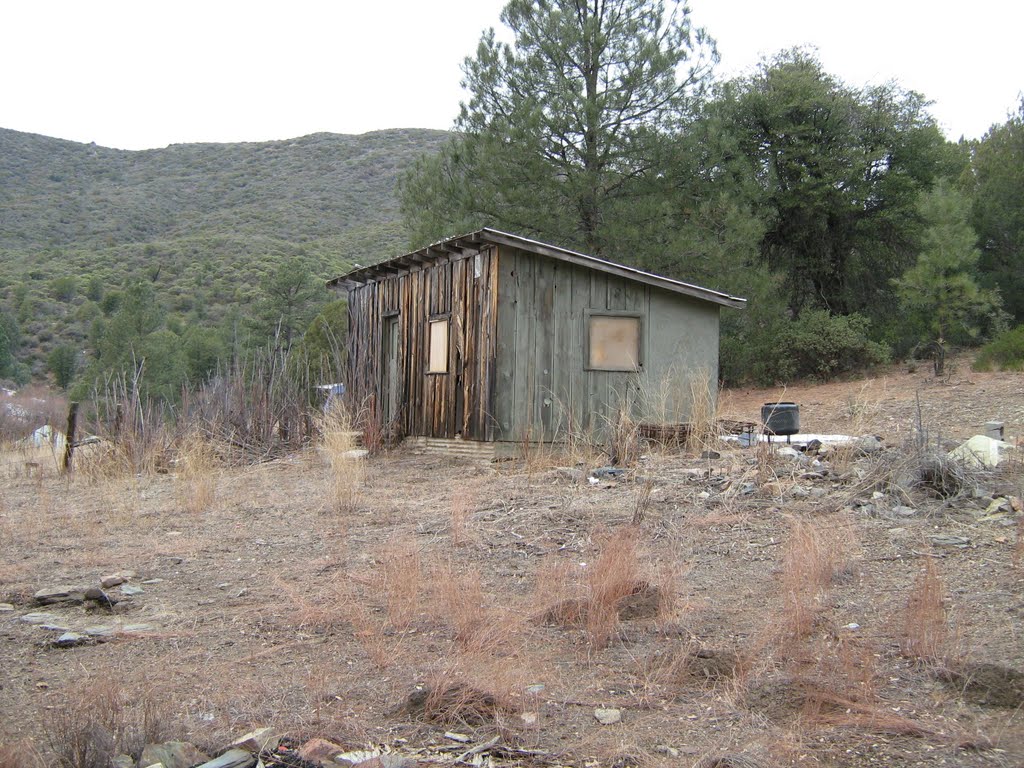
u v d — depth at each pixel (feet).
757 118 85.25
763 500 24.13
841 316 76.43
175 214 318.24
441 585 17.03
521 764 10.52
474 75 69.05
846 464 26.86
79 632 16.17
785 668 13.12
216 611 17.51
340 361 52.08
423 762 10.57
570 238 66.90
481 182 67.67
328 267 204.85
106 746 10.36
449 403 41.34
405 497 29.66
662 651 14.08
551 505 25.53
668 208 65.46
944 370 63.98
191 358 92.12
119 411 46.47
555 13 67.00
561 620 15.74
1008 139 84.38
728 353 75.46
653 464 30.86
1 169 357.41
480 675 12.96
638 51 66.49
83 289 177.06
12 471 45.27
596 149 67.05
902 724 11.02
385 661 14.07
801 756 10.38
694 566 18.97
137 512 29.01
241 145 398.42
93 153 393.50
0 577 20.77
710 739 11.01
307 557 21.77
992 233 79.56
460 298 40.78
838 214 84.28
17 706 12.71
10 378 124.47
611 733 11.30
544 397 38.65
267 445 44.57
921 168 86.38
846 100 84.84
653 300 40.65
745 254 66.95
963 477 23.54
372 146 386.11
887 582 17.15
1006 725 11.08
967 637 13.89
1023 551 18.06
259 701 12.69
